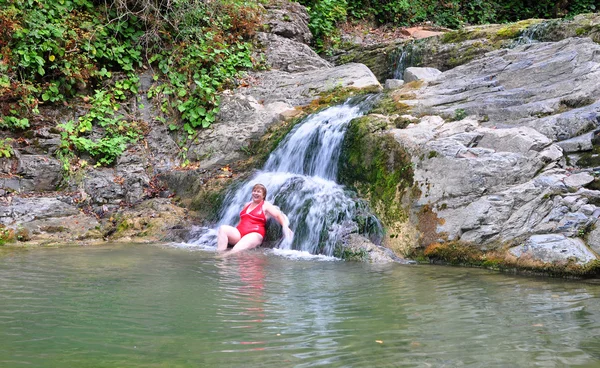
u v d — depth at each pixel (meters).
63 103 10.66
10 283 4.79
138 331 3.39
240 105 10.72
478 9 18.72
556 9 18.22
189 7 11.85
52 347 3.09
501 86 8.18
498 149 6.74
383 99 9.10
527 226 5.96
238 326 3.51
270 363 2.84
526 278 5.36
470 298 4.39
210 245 7.53
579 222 5.68
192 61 11.48
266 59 12.45
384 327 3.51
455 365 2.81
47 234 7.84
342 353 2.99
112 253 6.66
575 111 6.90
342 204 7.27
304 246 7.10
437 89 8.82
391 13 17.50
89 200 9.10
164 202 8.98
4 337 3.26
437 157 6.89
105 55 11.26
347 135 8.17
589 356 2.95
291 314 3.82
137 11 11.92
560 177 6.13
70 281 4.91
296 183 8.10
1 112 9.92
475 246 6.19
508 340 3.24
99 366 2.80
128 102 11.17
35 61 10.30
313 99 10.45
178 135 10.78
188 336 3.29
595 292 4.66
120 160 10.08
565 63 7.71
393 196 7.19
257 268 5.72
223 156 10.12
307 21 14.32
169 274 5.30
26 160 9.25
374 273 5.56
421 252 6.57
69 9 11.34
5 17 10.10
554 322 3.64
